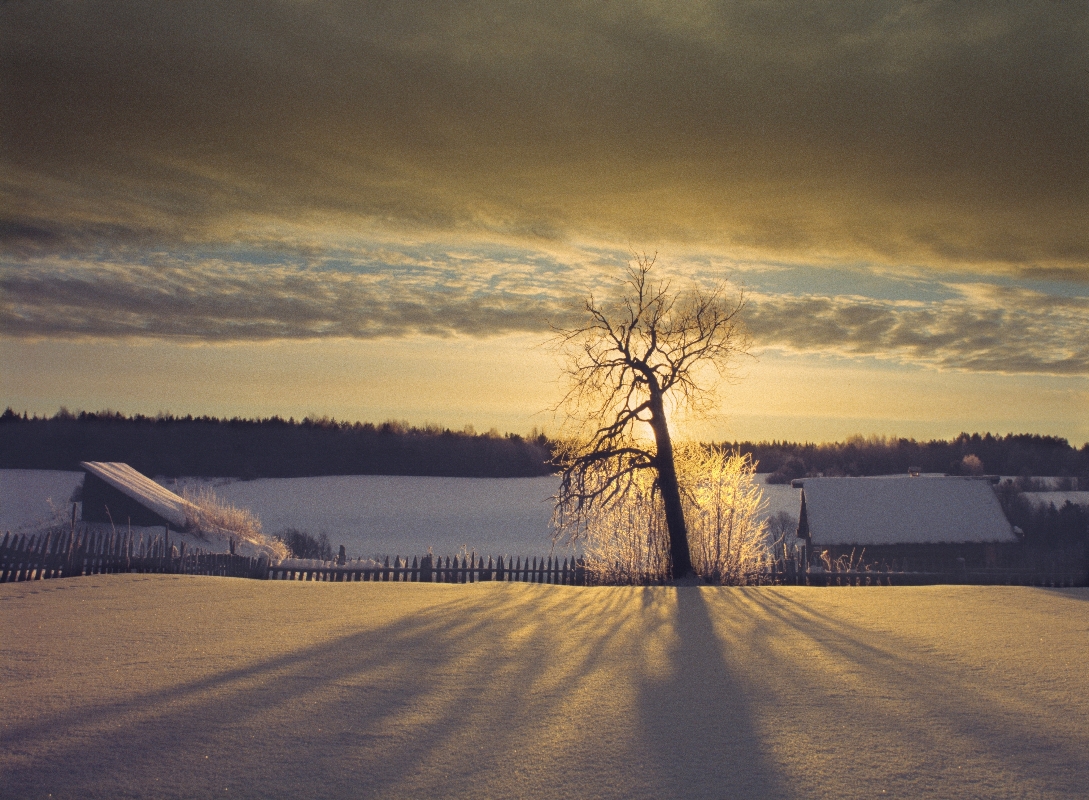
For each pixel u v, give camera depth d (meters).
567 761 5.58
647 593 14.55
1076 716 6.58
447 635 9.96
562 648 9.22
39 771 5.36
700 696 7.16
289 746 5.84
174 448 108.38
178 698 6.97
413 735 6.08
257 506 85.00
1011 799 4.98
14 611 11.59
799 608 12.52
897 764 5.53
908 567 32.97
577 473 22.50
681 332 22.89
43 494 70.88
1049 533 52.53
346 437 116.38
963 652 9.01
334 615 11.49
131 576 15.91
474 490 101.50
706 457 23.75
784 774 5.36
